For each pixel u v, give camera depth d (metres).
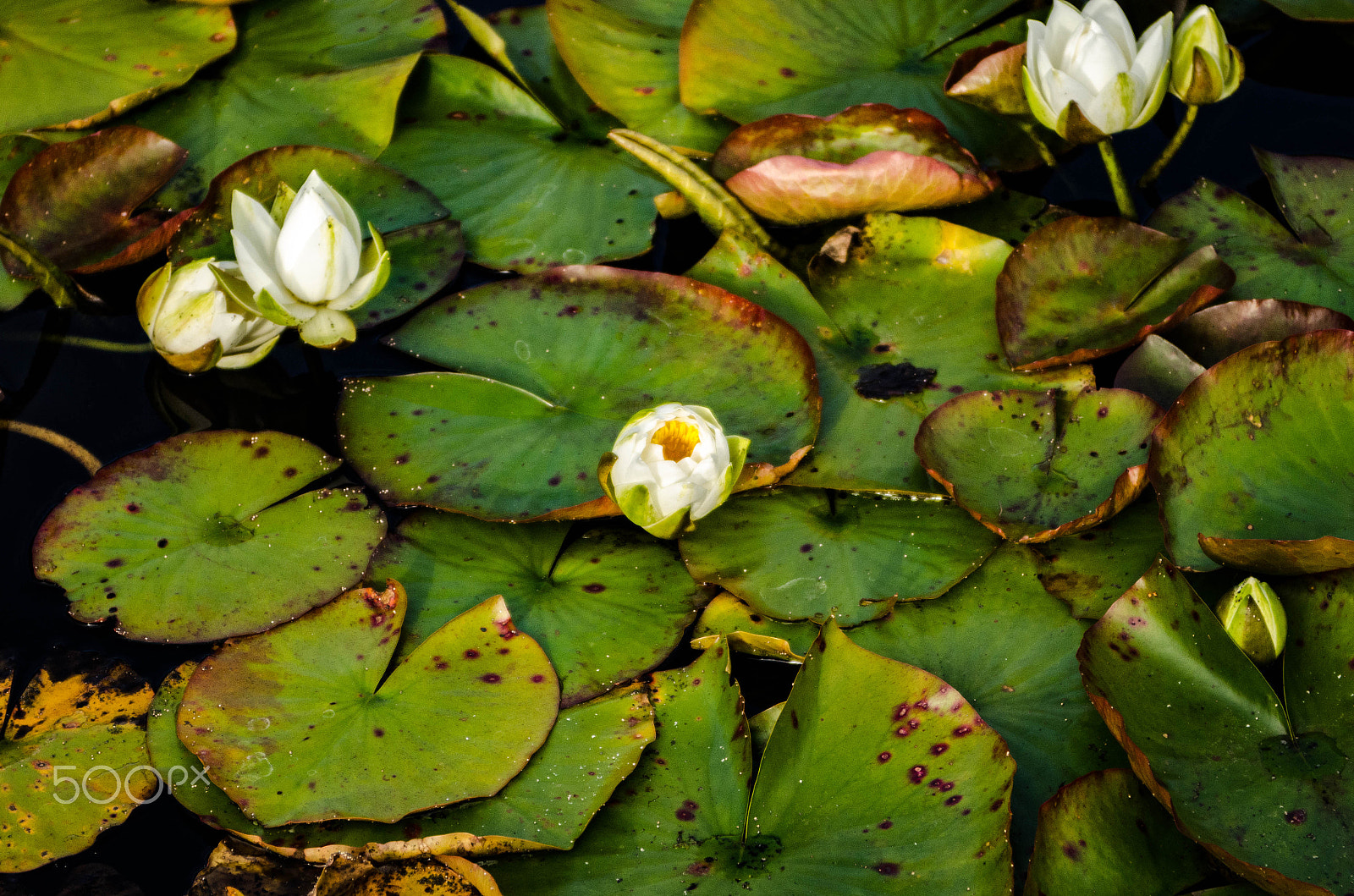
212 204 1.72
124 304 1.73
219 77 1.79
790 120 1.73
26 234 1.72
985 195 1.73
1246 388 1.63
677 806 1.56
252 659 1.59
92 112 1.75
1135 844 1.54
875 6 1.82
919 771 1.56
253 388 1.70
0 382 1.70
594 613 1.62
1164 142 1.81
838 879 1.54
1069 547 1.64
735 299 1.69
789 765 1.56
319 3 1.84
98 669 1.60
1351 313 1.70
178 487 1.64
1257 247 1.73
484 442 1.65
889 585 1.62
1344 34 1.85
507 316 1.71
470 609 1.61
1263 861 1.52
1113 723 1.55
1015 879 1.55
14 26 1.79
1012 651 1.61
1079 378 1.67
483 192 1.77
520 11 1.87
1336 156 1.78
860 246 1.73
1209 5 1.86
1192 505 1.61
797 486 1.66
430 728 1.57
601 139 1.80
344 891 1.53
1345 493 1.61
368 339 1.72
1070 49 1.71
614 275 1.71
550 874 1.54
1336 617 1.58
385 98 1.78
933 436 1.65
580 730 1.58
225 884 1.54
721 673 1.59
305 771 1.56
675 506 1.60
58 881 1.54
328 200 1.66
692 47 1.78
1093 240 1.71
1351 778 1.54
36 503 1.65
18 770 1.57
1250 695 1.56
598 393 1.68
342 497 1.65
